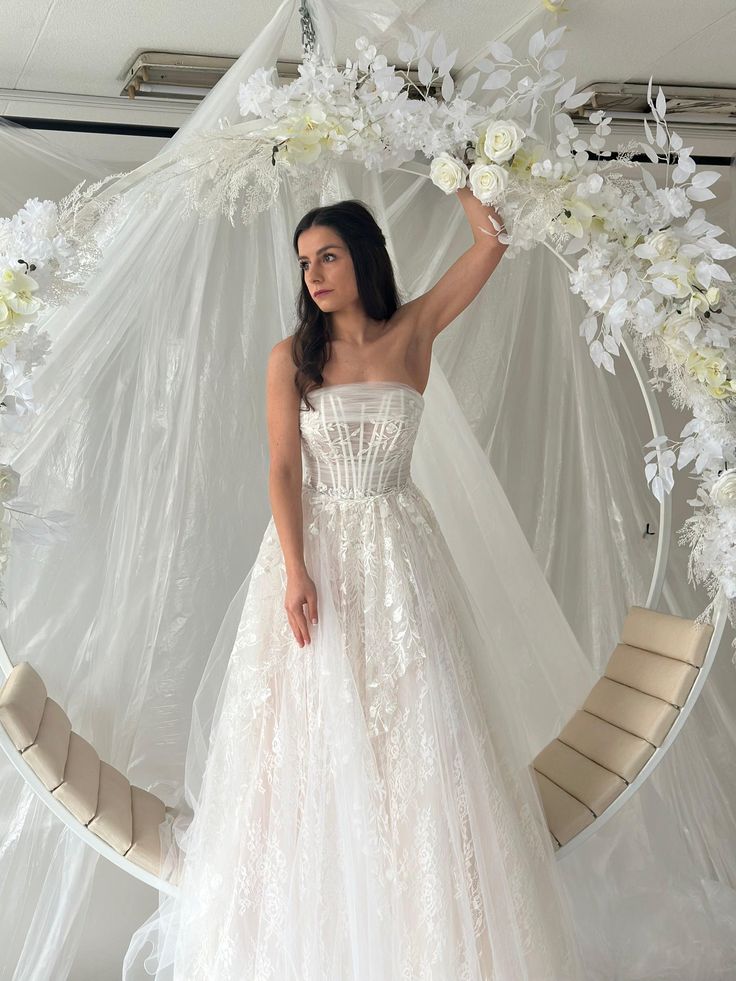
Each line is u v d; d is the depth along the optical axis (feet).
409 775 7.35
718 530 8.45
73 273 7.77
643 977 9.17
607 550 11.83
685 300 8.32
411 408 8.04
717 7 9.62
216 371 10.78
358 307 8.13
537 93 7.79
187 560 10.64
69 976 9.39
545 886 7.85
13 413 7.65
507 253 8.23
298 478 7.97
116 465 10.50
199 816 7.97
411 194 11.08
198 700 9.25
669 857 10.48
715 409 8.46
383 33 9.03
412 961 7.06
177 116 11.16
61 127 11.15
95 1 9.14
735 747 12.03
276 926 7.32
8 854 9.50
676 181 8.04
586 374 11.82
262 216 10.81
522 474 11.98
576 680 10.57
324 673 7.54
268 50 8.83
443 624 7.88
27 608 10.16
